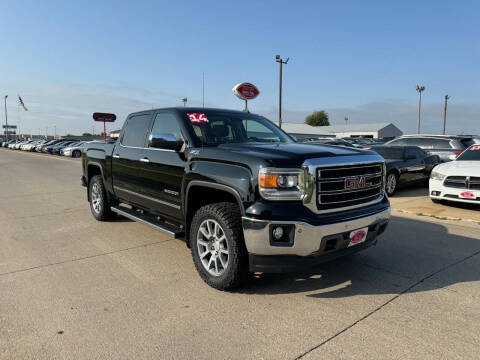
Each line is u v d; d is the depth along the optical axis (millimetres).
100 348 2521
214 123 4262
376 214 3430
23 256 4445
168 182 4102
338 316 2967
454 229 5672
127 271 3957
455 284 3604
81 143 31094
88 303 3191
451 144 11859
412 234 5387
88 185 6504
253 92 14359
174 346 2545
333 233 3064
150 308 3102
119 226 5938
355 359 2389
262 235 2984
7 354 2453
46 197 9000
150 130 4684
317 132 57156
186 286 3564
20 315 2977
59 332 2721
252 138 4402
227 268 3299
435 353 2447
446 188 7309
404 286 3559
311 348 2518
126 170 5062
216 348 2520
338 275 3834
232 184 3213
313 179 3035
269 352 2473
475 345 2541
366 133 73125
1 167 18859
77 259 4340
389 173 9000
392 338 2631
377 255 4457
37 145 42969
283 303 3201
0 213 7004
